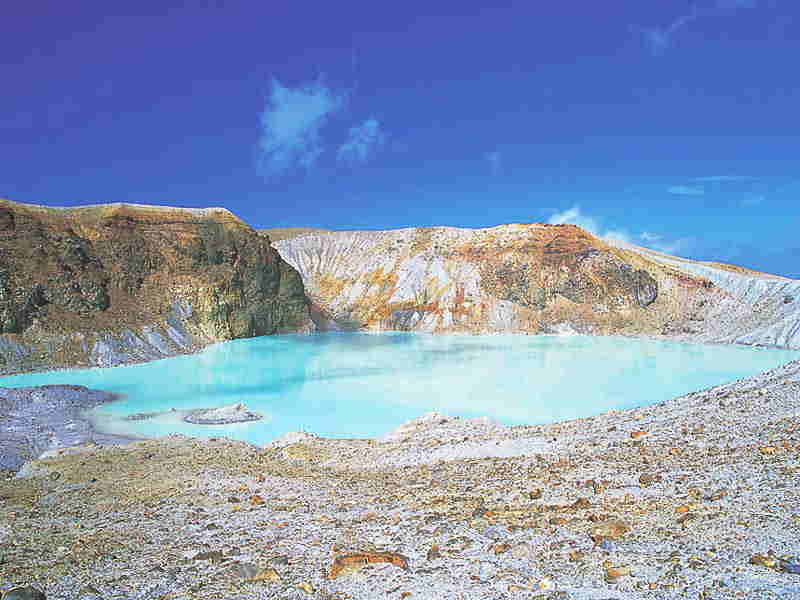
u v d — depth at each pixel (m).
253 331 101.69
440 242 135.62
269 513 15.57
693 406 24.69
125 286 88.75
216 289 94.75
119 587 9.72
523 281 117.88
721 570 8.58
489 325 112.06
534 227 131.62
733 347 87.50
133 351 78.06
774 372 26.95
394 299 121.75
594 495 14.02
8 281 75.50
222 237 103.25
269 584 9.62
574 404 50.81
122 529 14.58
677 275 116.44
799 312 92.00
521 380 62.06
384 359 77.06
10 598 8.73
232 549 11.87
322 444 29.20
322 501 16.77
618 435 21.78
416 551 10.91
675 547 9.80
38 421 46.88
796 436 16.77
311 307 119.19
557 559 9.82
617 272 115.31
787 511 10.92
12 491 20.98
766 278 112.06
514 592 8.56
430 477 19.12
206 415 47.59
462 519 12.95
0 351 69.62
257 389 59.00
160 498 18.56
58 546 12.86
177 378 65.25
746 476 13.63
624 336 104.06
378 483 19.09
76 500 19.14
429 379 63.25
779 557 8.79
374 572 9.82
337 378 64.38
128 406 52.50
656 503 12.57
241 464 24.61
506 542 10.98
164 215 101.94
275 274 108.94
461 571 9.61
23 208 88.56
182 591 9.40
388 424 44.84
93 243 91.12
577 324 109.75
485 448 22.98
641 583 8.43
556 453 20.25
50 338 74.69
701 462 15.66
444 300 118.00
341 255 143.75
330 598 8.88
